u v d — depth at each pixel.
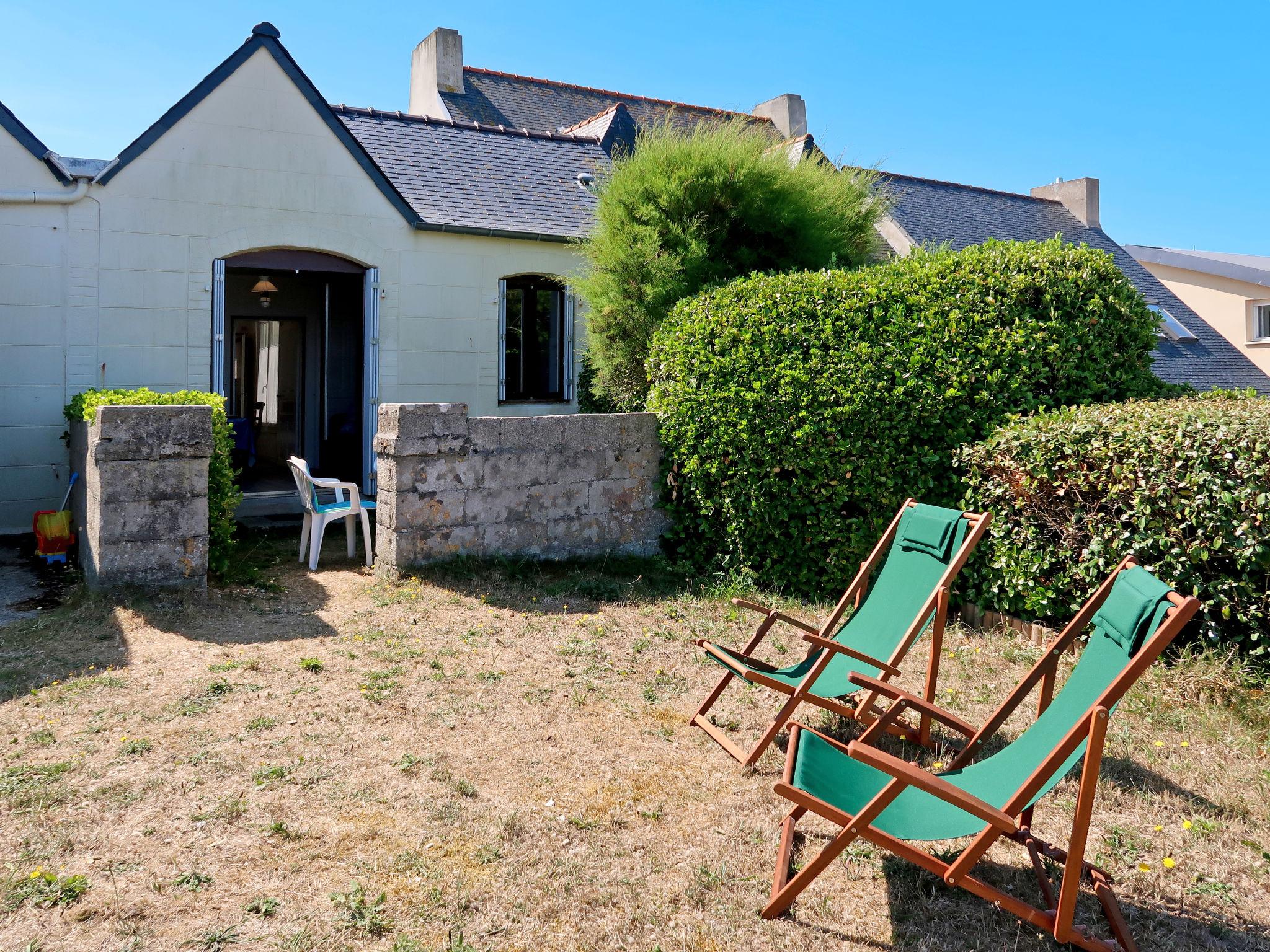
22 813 3.60
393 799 3.82
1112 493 5.46
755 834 3.60
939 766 3.73
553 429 7.96
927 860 2.85
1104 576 5.59
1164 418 5.49
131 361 9.98
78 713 4.63
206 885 3.15
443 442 7.45
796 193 9.70
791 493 7.25
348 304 14.39
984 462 6.32
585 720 4.74
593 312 9.95
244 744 4.32
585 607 6.88
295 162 10.68
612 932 2.95
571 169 13.89
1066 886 2.75
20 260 9.47
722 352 7.68
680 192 9.30
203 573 6.64
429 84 18.22
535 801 3.84
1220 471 5.04
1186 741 4.48
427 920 2.98
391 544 7.39
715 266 9.32
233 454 12.95
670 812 3.78
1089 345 6.81
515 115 18.34
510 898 3.11
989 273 6.98
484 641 6.01
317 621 6.39
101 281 9.80
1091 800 2.69
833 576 7.21
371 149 12.39
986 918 3.08
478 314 11.93
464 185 12.49
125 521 6.34
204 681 5.11
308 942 2.85
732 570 7.73
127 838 3.44
